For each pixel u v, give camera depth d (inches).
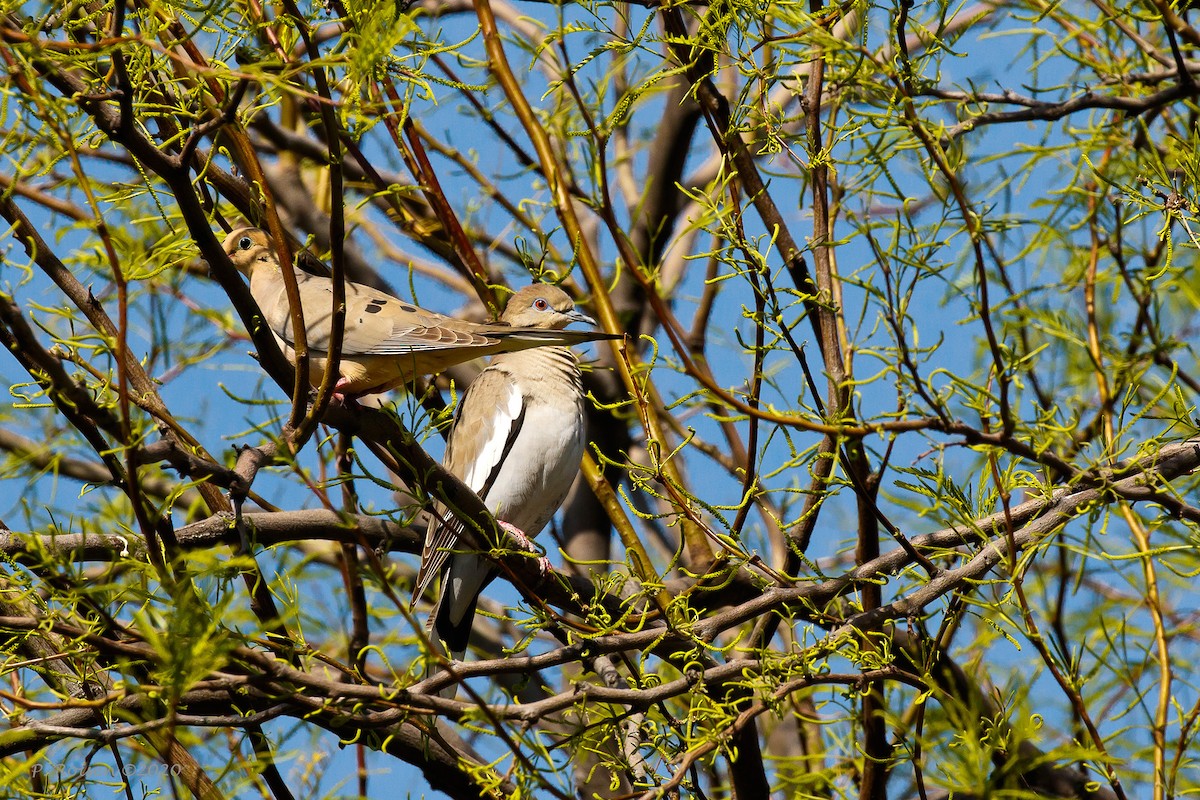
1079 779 408.5
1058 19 358.0
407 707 298.7
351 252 514.0
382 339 406.9
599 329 505.0
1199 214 351.3
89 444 295.7
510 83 438.9
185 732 324.2
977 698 321.7
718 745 319.9
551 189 433.4
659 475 348.2
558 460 482.3
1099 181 393.1
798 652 339.0
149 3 275.4
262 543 368.2
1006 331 350.0
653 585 337.1
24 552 309.0
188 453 289.9
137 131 277.4
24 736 292.2
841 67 345.4
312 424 314.5
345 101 270.4
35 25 275.0
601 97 390.6
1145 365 380.2
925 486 336.2
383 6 263.0
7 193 282.8
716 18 360.8
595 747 343.0
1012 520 355.9
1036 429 323.9
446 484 347.6
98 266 367.6
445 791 397.4
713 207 347.9
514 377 488.7
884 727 376.2
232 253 463.2
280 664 288.2
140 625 246.5
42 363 264.8
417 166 455.2
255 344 314.2
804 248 385.7
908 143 346.0
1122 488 330.3
